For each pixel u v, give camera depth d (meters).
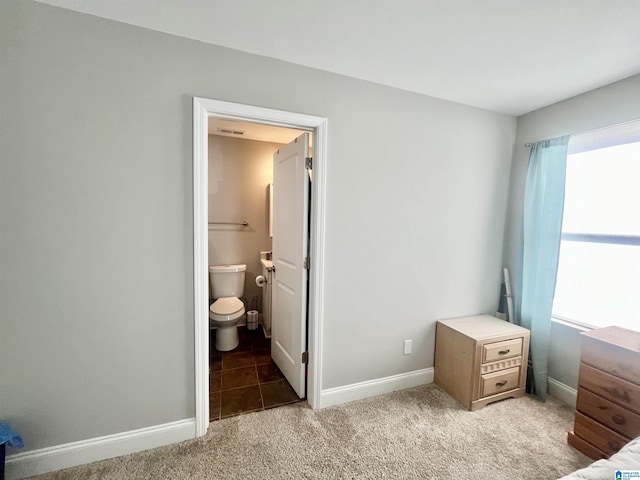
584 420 1.64
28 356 1.37
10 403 1.36
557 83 1.93
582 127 2.07
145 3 1.28
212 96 1.58
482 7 1.25
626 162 1.87
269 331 3.27
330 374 2.03
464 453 1.62
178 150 1.55
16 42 1.26
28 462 1.40
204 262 1.67
